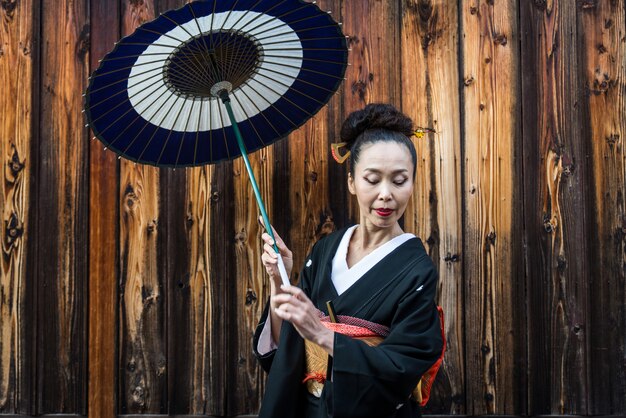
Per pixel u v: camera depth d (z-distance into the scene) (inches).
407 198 79.3
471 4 112.1
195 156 94.7
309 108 95.7
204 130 92.8
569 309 109.9
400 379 72.2
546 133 111.0
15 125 112.2
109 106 83.7
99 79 79.7
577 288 109.8
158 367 111.3
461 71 111.9
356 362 71.9
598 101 111.0
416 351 74.2
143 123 88.0
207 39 81.2
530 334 110.0
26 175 112.2
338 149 90.0
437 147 111.4
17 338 111.5
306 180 112.3
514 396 109.6
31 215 112.1
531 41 111.6
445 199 111.3
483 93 111.5
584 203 110.3
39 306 111.7
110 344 110.3
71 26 112.3
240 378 111.0
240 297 111.6
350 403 72.5
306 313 70.5
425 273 77.9
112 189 111.7
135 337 111.3
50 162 112.2
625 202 110.2
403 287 77.6
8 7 112.3
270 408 82.0
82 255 111.7
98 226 111.2
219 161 96.3
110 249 111.1
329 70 91.4
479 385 110.0
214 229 112.0
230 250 111.9
